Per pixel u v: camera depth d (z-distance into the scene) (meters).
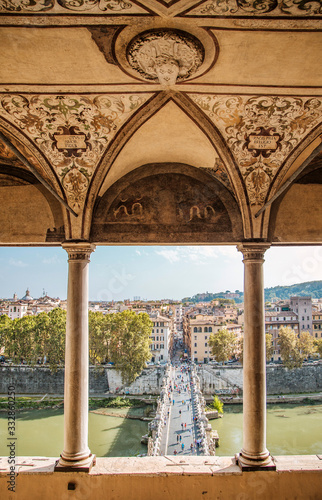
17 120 7.70
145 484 7.78
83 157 8.34
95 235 9.00
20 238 9.08
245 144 8.24
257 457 7.98
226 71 6.62
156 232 9.09
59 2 5.18
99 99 7.34
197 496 7.77
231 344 69.38
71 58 6.27
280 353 62.09
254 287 8.66
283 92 7.15
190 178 9.31
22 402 53.56
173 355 103.31
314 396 57.25
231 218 9.15
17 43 5.91
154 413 50.62
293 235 9.17
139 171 9.30
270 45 5.96
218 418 47.56
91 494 7.75
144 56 6.24
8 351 60.91
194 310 105.88
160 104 7.57
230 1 5.16
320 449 32.88
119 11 5.34
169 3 5.20
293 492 7.82
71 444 8.00
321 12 5.29
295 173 7.93
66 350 8.34
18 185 9.24
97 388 64.31
